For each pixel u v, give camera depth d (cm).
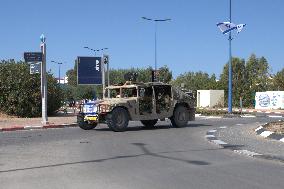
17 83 3183
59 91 3584
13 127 2234
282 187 817
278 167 1030
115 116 2017
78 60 3388
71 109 5000
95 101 2105
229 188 809
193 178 901
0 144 1515
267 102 5078
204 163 1087
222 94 5669
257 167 1030
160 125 2425
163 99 2203
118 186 827
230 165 1059
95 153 1273
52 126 2377
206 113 3531
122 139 1672
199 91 5712
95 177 915
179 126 2253
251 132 1866
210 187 818
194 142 1552
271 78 6412
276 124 2017
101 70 3422
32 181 879
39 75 3259
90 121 2131
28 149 1371
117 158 1174
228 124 2408
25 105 3203
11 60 3312
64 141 1603
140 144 1498
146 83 2166
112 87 2231
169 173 955
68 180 886
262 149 1320
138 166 1046
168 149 1359
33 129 2262
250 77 6500
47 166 1051
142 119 2119
